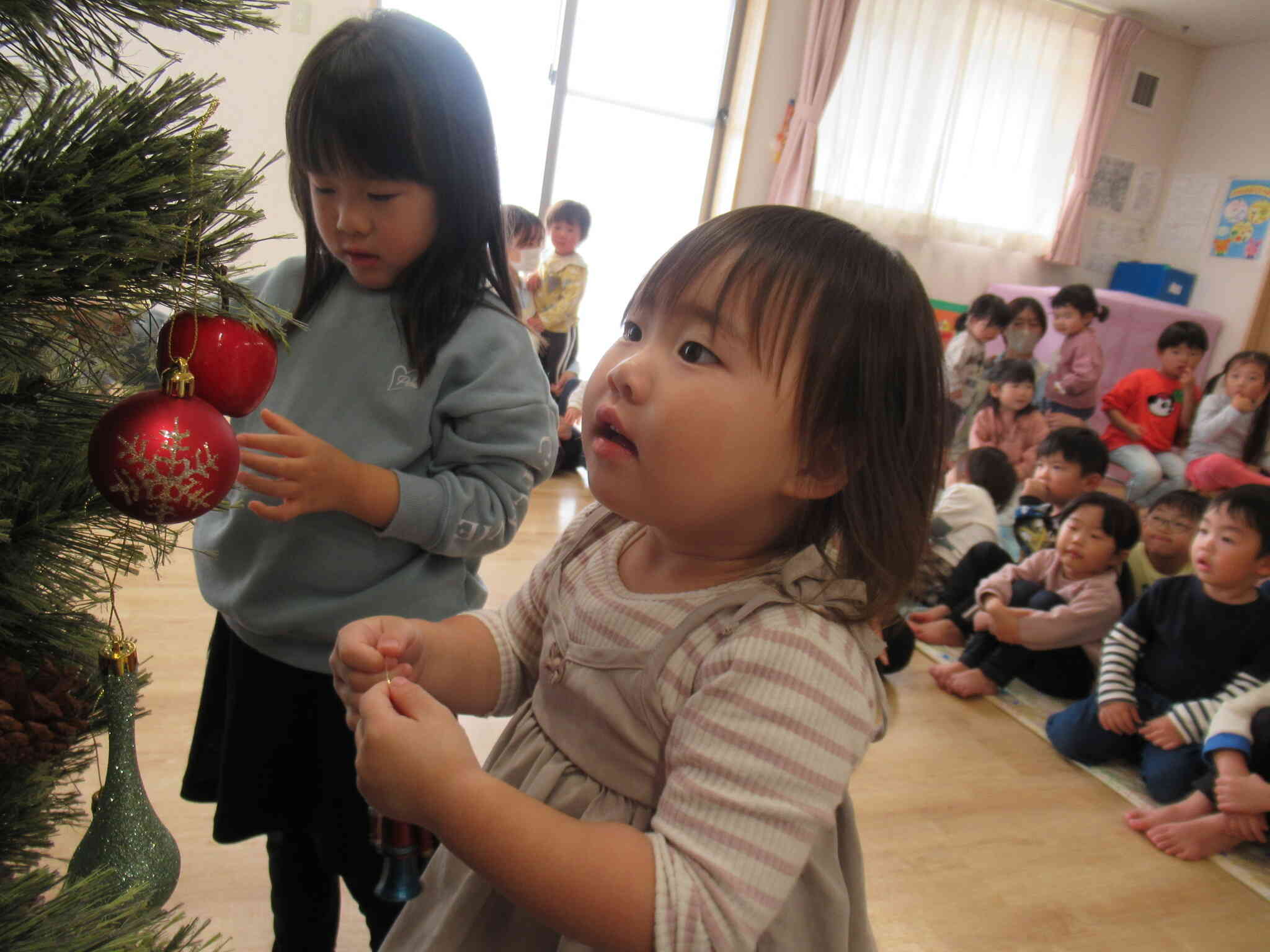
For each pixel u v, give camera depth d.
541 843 0.42
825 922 0.51
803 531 0.52
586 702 0.52
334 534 0.82
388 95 0.69
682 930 0.40
